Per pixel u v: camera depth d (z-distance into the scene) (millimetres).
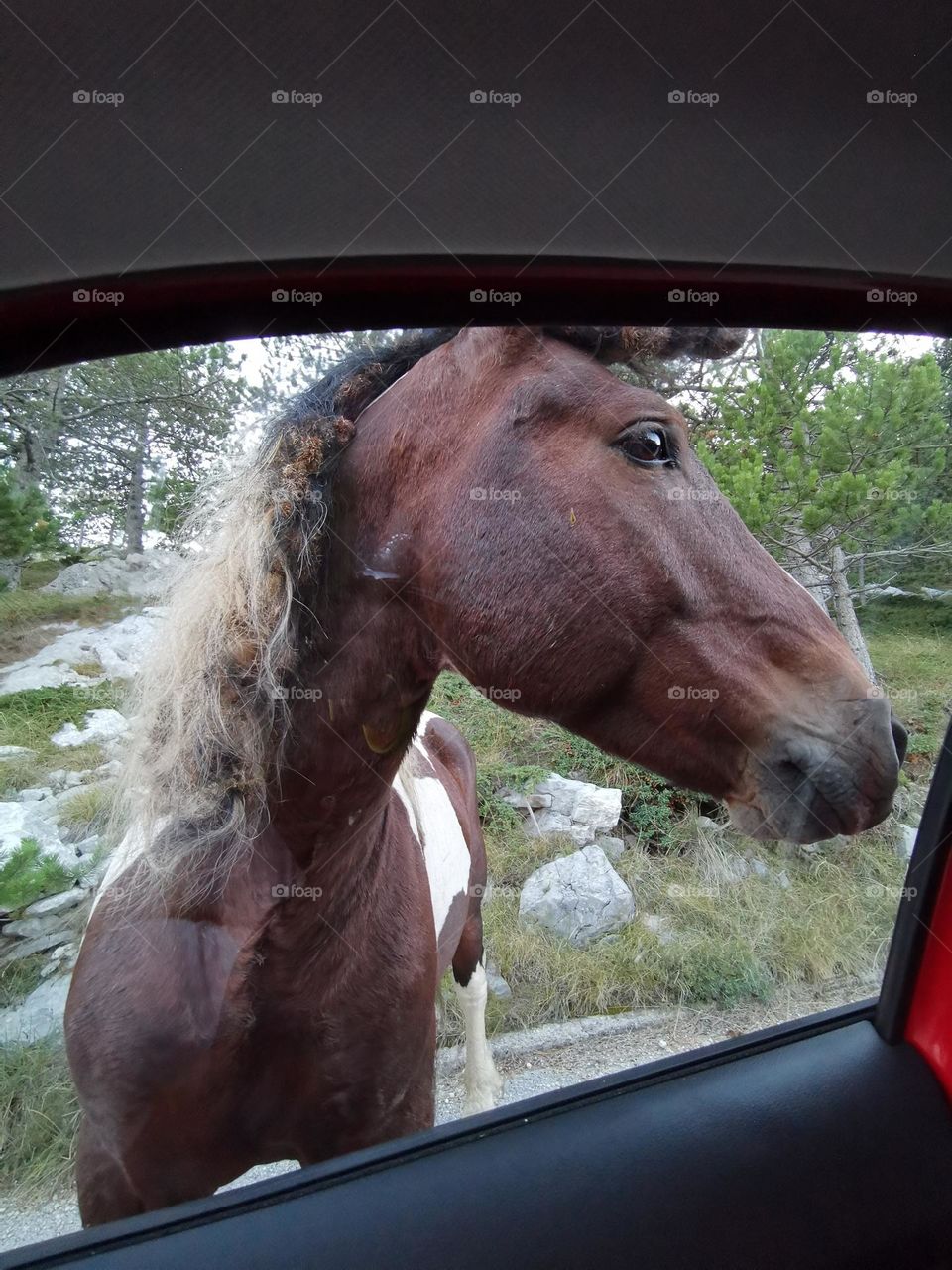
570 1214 1154
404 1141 1243
